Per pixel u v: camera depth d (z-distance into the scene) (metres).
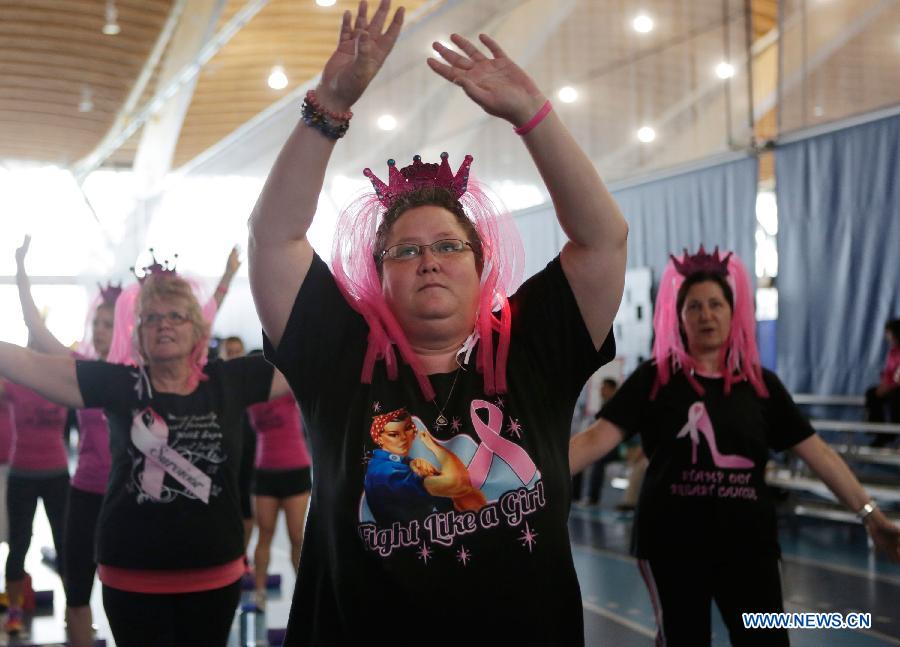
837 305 8.32
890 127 7.89
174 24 11.22
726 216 9.46
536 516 1.68
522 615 1.64
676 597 3.24
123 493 3.29
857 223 8.16
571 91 11.36
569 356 1.83
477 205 1.96
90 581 4.33
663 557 3.27
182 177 17.73
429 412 1.72
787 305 8.75
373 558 1.64
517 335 1.84
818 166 8.50
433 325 1.78
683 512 3.25
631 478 9.90
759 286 9.39
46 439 5.79
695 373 3.39
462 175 1.93
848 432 8.00
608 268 1.79
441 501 1.66
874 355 8.05
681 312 3.41
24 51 11.93
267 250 1.76
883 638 5.14
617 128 10.89
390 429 1.70
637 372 3.50
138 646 3.22
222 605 3.30
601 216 1.74
